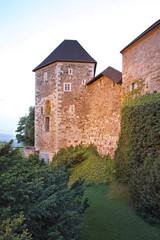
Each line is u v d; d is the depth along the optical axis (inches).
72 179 487.8
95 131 681.6
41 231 140.6
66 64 727.1
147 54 416.5
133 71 466.9
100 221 259.6
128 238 218.7
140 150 356.5
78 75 733.3
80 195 224.5
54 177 191.2
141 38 434.9
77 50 777.6
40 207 132.8
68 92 725.3
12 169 162.7
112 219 265.4
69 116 722.8
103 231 233.6
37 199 146.9
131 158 372.5
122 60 518.6
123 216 273.6
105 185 421.4
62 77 722.8
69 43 800.3
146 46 421.4
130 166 370.9
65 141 713.6
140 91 435.8
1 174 151.0
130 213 282.4
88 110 738.2
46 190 154.6
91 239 215.0
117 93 546.0
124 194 351.9
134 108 383.2
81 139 729.6
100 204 322.0
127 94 487.2
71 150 703.7
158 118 328.5
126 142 401.7
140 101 383.6
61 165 270.2
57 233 126.3
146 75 416.8
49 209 147.7
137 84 448.1
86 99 738.2
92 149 676.1
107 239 215.8
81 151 668.7
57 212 153.3
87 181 451.8
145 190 262.2
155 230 235.3
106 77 616.7
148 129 343.6
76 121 727.7
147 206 256.4
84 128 735.1
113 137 558.3
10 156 179.9
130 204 313.1
